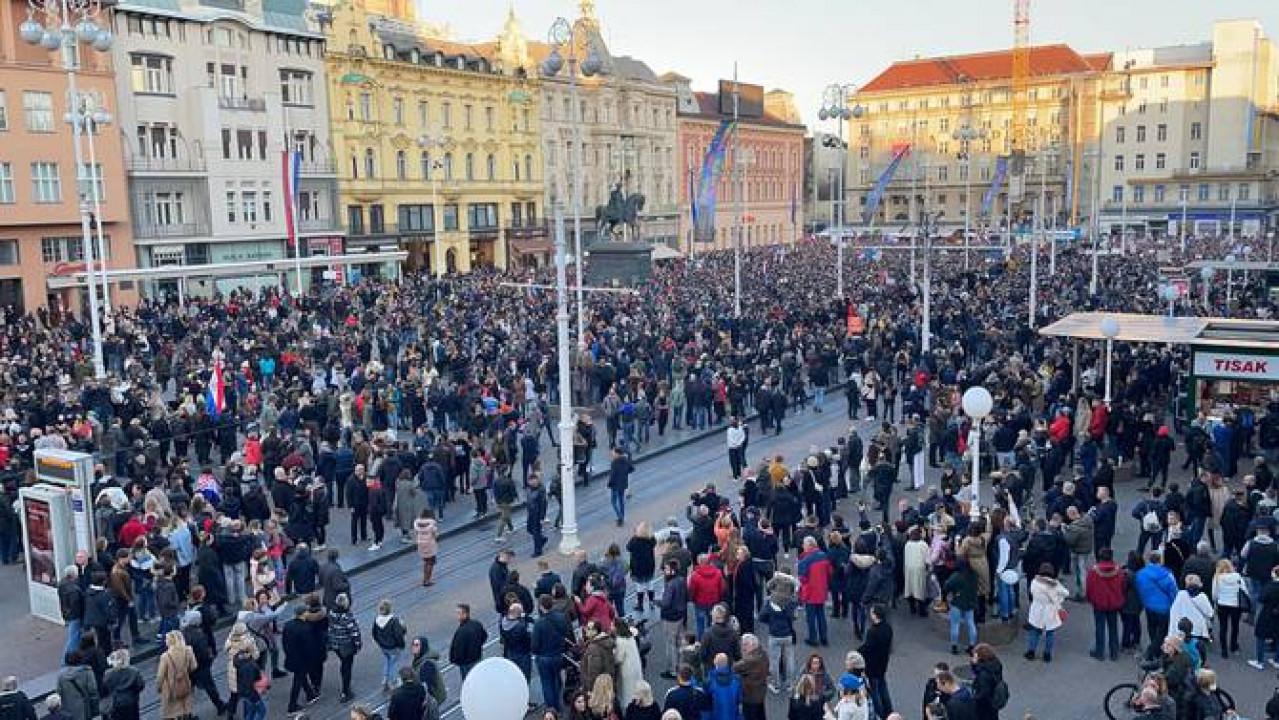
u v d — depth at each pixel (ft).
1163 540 64.54
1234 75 410.93
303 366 111.14
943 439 88.12
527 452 88.22
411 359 113.19
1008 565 57.16
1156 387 104.88
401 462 80.23
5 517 71.82
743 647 44.80
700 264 257.75
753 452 101.24
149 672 55.67
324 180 234.99
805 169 499.92
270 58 222.07
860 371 118.32
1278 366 88.63
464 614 48.16
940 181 473.26
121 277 155.43
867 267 249.55
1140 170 433.07
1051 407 95.91
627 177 313.94
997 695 41.01
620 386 108.58
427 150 262.88
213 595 59.41
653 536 60.64
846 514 80.79
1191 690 42.14
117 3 189.78
